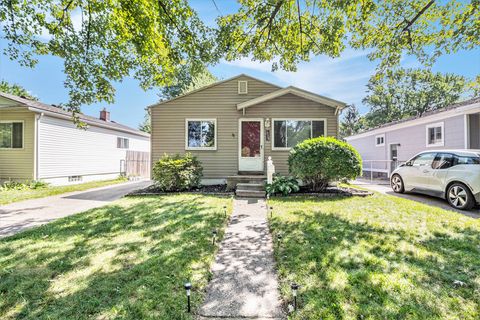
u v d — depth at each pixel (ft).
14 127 36.24
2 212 20.16
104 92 24.49
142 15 18.40
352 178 25.80
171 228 14.49
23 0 20.20
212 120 33.60
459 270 9.13
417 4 19.56
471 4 17.67
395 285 8.07
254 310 7.23
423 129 39.42
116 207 20.36
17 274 9.16
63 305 7.35
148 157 64.80
